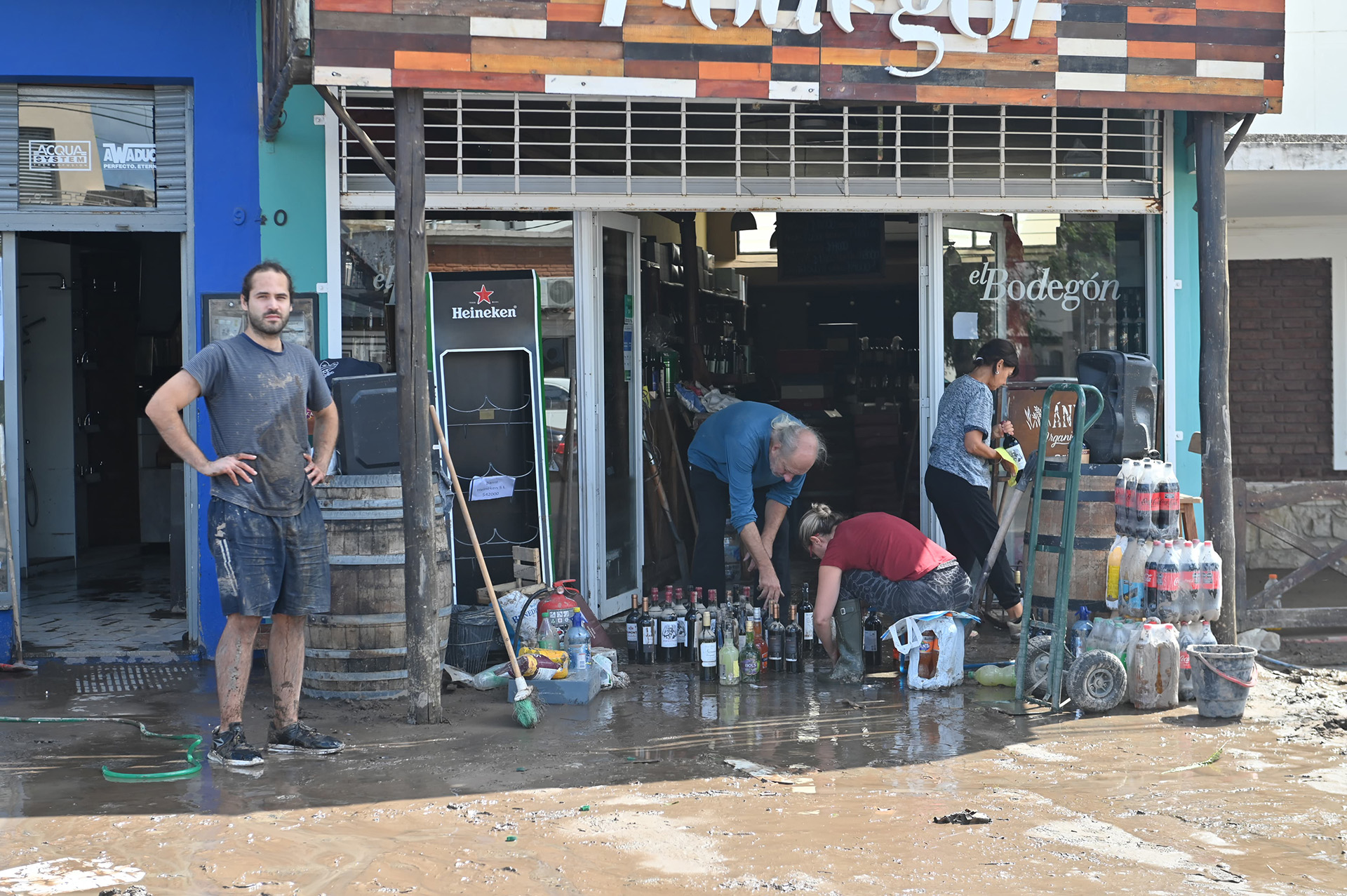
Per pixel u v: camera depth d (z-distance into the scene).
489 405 6.61
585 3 5.46
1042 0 5.90
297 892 3.34
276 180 6.63
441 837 3.76
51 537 10.23
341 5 5.18
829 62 5.77
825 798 4.13
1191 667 5.40
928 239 7.35
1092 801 4.09
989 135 7.18
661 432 8.55
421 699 5.20
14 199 6.60
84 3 6.48
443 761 4.62
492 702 5.61
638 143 6.89
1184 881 3.38
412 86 5.25
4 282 6.75
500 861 3.55
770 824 3.86
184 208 6.72
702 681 5.98
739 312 11.05
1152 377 5.84
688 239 9.33
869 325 12.05
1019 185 7.18
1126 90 6.00
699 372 9.41
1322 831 3.78
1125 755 4.65
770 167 7.09
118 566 10.23
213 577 6.60
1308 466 9.62
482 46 5.35
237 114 6.59
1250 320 9.63
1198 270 7.19
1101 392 5.86
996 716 5.25
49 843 3.72
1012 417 7.30
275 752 4.74
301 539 4.66
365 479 5.61
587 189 6.89
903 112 7.13
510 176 6.84
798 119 7.12
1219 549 5.93
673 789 4.24
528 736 4.97
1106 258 7.43
